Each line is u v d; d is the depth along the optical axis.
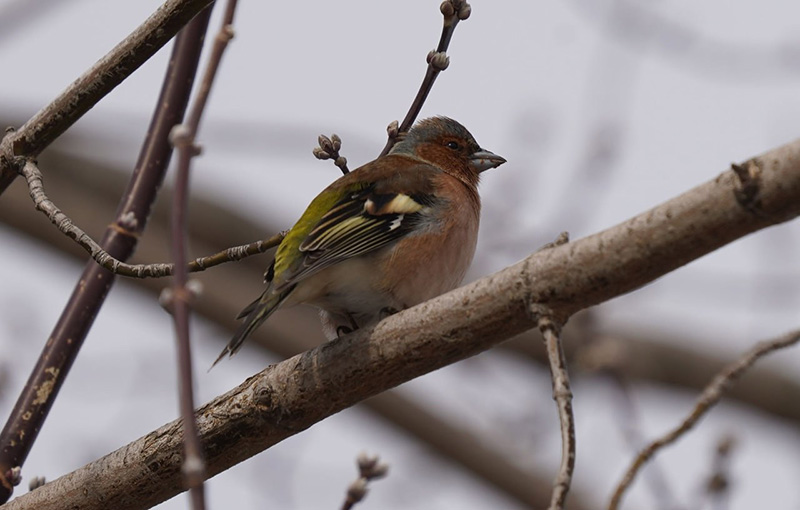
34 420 10.12
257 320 9.77
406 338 8.40
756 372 21.94
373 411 20.78
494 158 13.59
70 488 9.06
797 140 6.99
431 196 11.02
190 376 6.16
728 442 12.07
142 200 11.12
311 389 8.70
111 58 9.25
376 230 10.55
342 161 10.41
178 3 9.00
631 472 7.88
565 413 7.12
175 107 11.30
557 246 7.99
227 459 9.01
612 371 12.63
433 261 10.76
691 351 22.06
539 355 21.77
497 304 8.05
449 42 10.20
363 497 9.58
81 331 10.53
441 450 20.80
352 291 10.49
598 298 7.77
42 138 9.48
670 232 7.39
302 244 10.23
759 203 7.05
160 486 8.95
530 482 20.72
